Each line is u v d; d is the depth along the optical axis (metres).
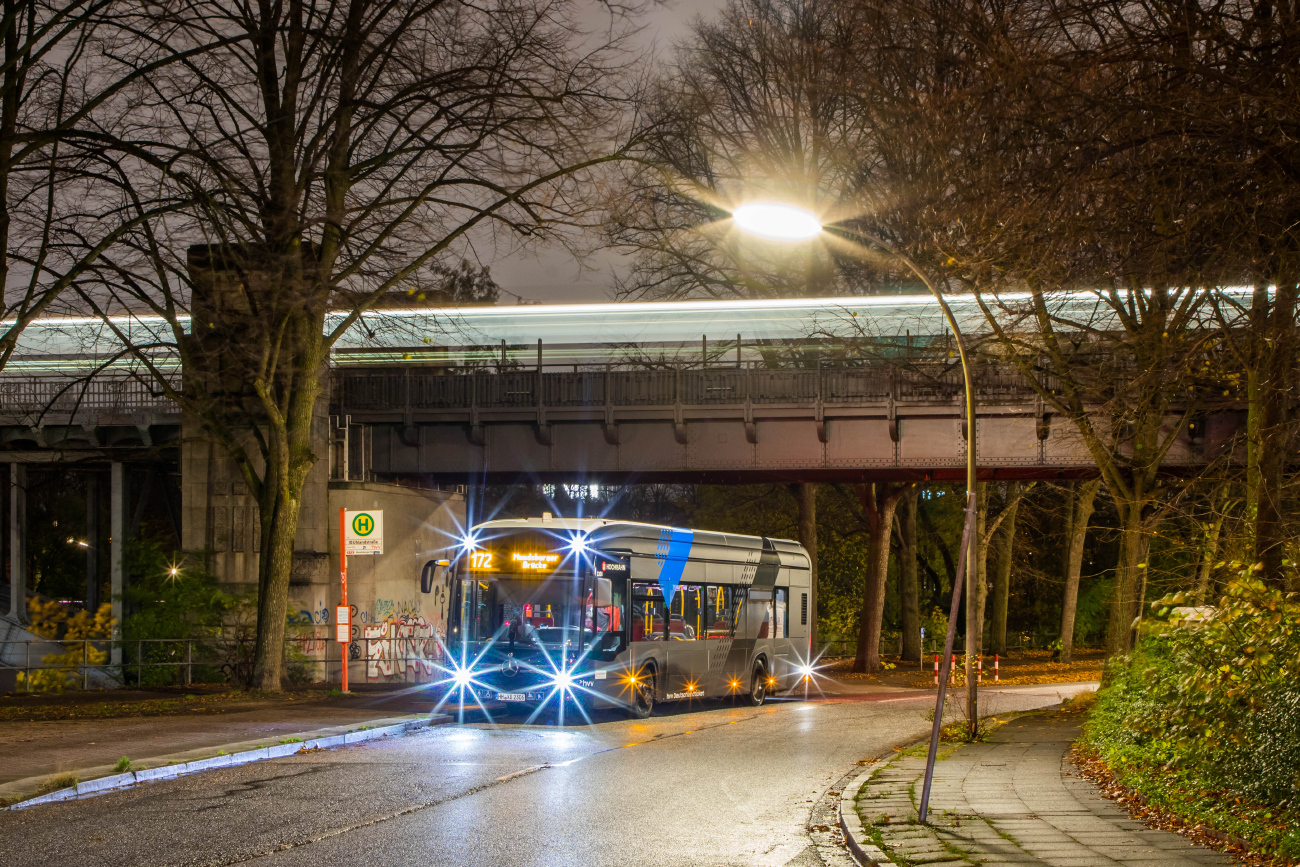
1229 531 15.77
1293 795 9.64
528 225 26.48
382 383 35.47
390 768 14.38
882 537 43.62
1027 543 59.97
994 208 10.91
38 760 13.98
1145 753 13.10
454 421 35.22
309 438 26.98
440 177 26.19
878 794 12.04
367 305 26.31
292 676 31.58
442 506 39.16
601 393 34.78
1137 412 16.72
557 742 17.72
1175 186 10.13
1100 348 18.92
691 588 24.52
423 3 25.52
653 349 35.56
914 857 8.69
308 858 8.99
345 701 24.11
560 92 25.95
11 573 41.75
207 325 26.66
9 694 26.44
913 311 32.88
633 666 22.03
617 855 9.26
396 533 35.47
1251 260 10.34
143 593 32.53
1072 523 50.00
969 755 15.52
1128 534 20.12
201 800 11.82
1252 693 11.19
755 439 34.25
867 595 43.72
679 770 14.63
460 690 21.73
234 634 31.88
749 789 13.07
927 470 34.91
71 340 35.03
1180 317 15.39
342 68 25.41
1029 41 10.48
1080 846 9.01
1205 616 13.52
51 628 34.00
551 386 34.94
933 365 21.27
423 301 29.00
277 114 25.33
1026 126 10.34
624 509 66.31
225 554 32.62
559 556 21.69
